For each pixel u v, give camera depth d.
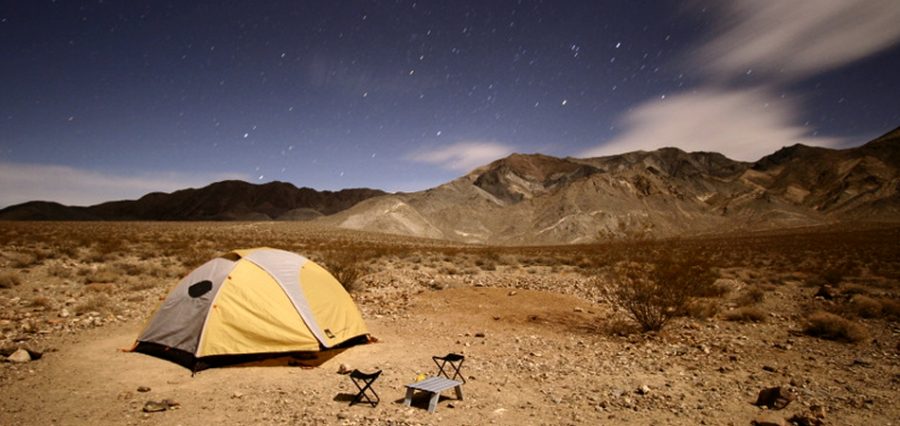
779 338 11.80
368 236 97.38
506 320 13.35
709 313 14.36
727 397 7.42
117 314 13.02
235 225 103.50
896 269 28.17
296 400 7.13
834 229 144.62
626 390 7.71
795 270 29.20
